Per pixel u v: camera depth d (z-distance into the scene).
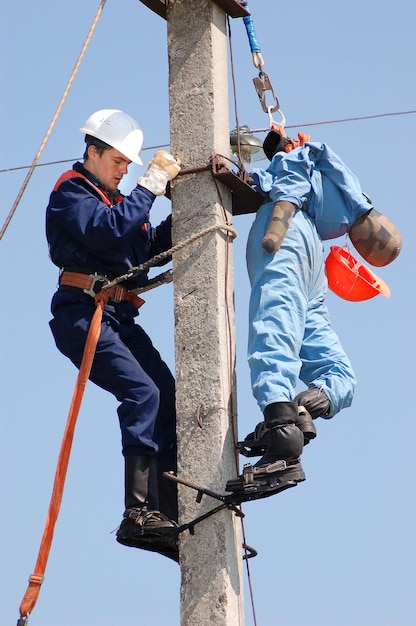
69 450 9.26
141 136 10.22
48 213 9.90
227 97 10.30
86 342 9.51
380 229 10.02
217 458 9.35
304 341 9.84
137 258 10.12
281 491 9.12
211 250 9.74
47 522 9.12
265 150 10.45
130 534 9.30
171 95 10.18
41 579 9.01
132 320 10.04
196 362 9.58
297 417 9.16
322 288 10.02
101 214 9.64
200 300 9.68
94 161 10.10
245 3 10.52
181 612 9.15
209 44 10.18
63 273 9.86
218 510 9.20
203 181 9.89
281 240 9.58
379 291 10.30
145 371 10.01
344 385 9.62
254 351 9.37
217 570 9.14
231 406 9.55
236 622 9.16
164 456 9.94
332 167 9.91
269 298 9.49
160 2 10.29
